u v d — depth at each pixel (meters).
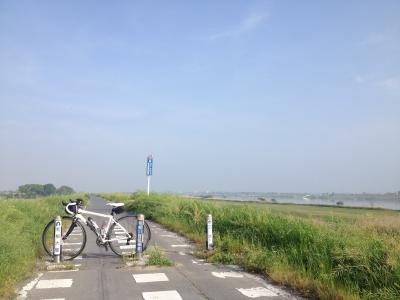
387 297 5.88
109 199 58.59
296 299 6.39
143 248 10.23
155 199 26.02
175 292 6.71
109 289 6.90
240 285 7.25
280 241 9.78
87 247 11.49
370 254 6.97
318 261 7.59
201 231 13.60
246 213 12.73
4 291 6.28
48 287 7.01
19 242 8.98
